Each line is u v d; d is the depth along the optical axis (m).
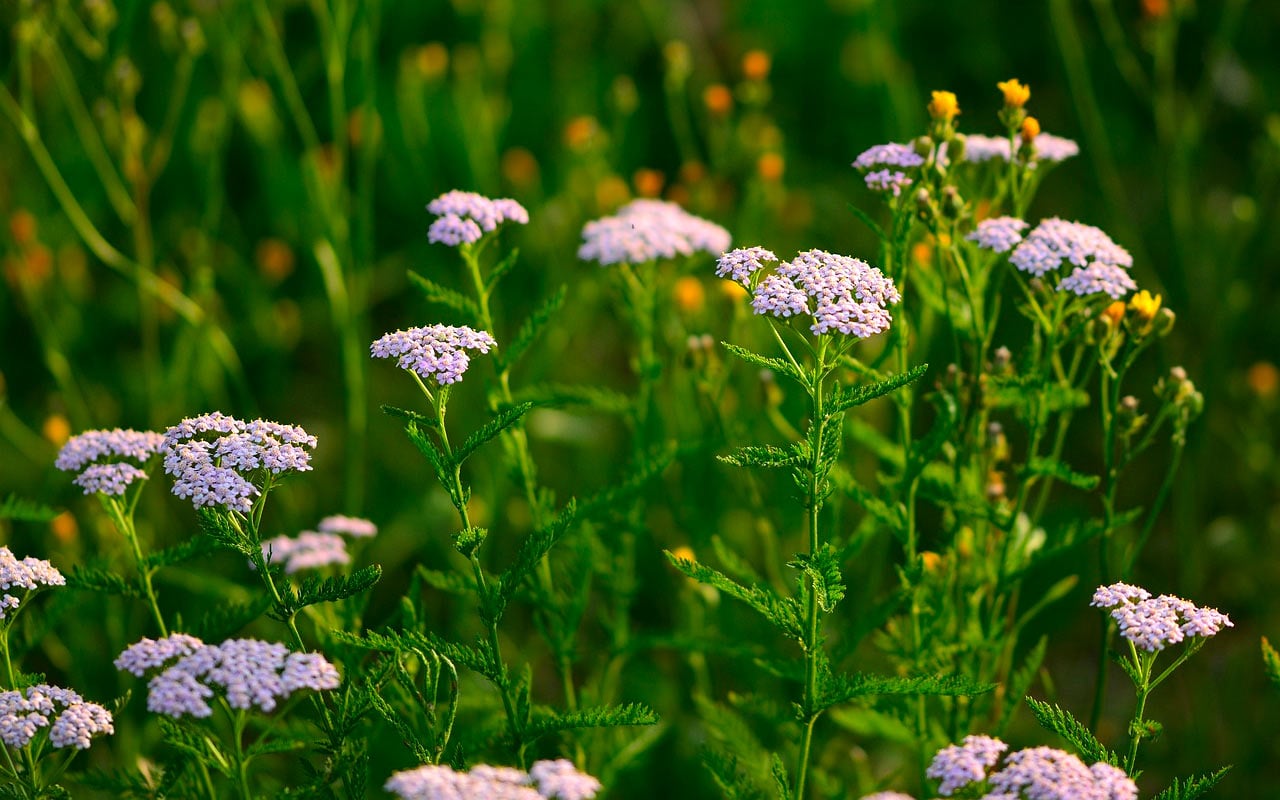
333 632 3.48
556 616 4.71
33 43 6.18
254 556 3.43
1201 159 8.11
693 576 3.47
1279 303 7.74
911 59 9.66
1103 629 4.46
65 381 6.55
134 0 6.16
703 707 4.56
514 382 7.34
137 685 5.54
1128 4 9.27
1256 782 5.77
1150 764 6.12
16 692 3.38
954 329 4.48
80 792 5.11
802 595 3.43
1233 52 9.27
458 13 8.95
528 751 4.00
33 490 7.08
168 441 3.83
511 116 9.34
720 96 6.80
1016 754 3.04
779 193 7.05
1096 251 4.30
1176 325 7.47
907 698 4.42
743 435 5.28
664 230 5.23
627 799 5.59
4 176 8.09
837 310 3.39
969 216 4.67
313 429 7.83
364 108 6.56
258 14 6.38
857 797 5.12
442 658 3.48
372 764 5.45
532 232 8.11
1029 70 9.61
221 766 3.47
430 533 6.82
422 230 8.67
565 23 9.52
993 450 4.79
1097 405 7.68
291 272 8.69
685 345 5.73
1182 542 6.41
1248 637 6.74
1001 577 4.50
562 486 7.16
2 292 7.77
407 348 3.50
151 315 6.71
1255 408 6.79
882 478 4.62
